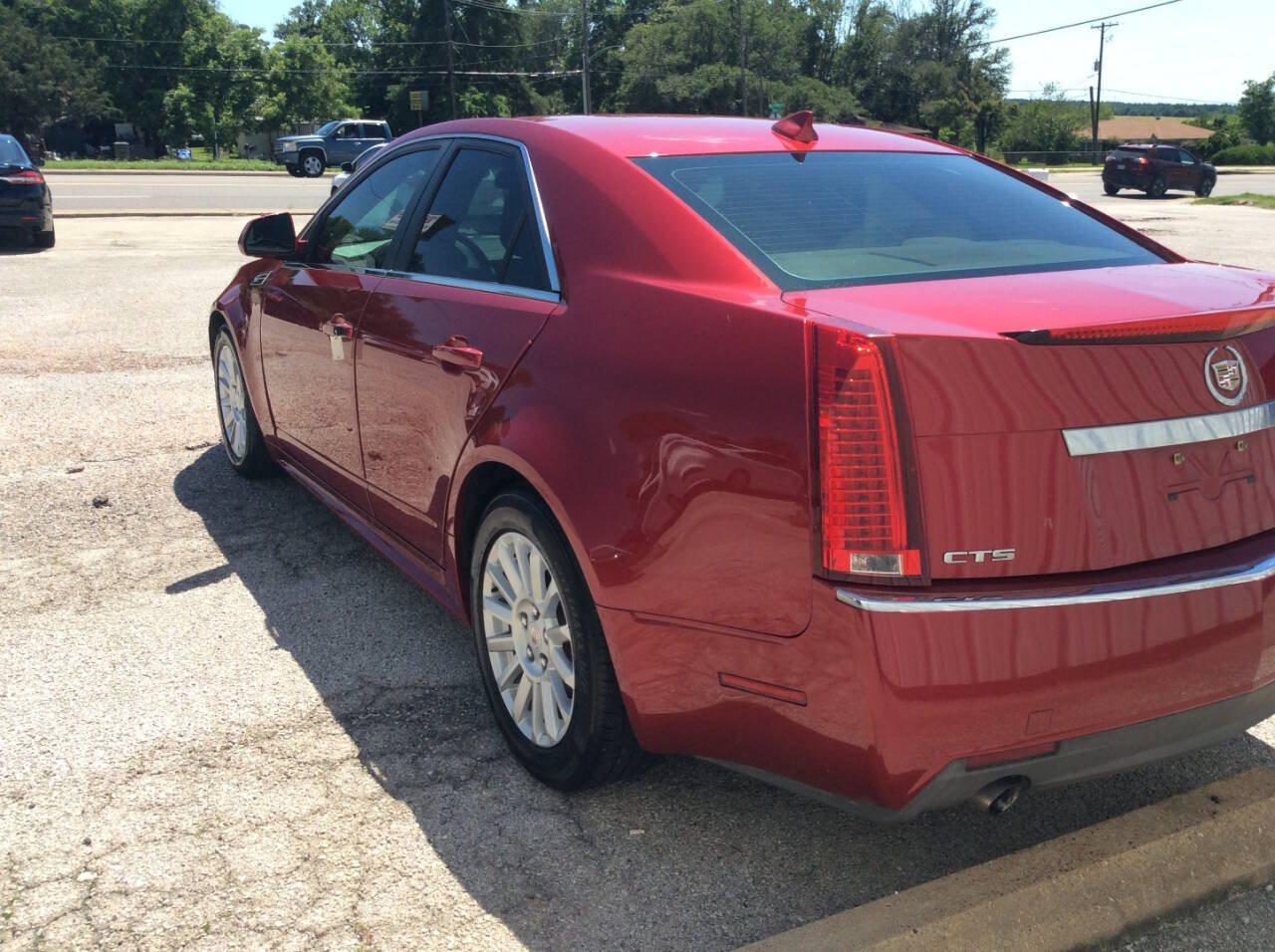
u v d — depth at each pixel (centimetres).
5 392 688
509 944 229
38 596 402
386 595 408
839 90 7544
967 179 321
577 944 229
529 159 311
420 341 322
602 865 255
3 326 896
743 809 278
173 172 3791
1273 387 236
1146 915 232
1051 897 232
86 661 353
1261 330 231
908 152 331
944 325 208
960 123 7919
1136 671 212
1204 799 263
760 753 229
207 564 436
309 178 3697
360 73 8062
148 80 7338
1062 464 207
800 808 279
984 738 205
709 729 236
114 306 1001
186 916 236
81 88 6969
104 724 315
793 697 215
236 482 533
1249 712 233
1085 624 206
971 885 235
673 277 251
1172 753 228
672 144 302
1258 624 224
